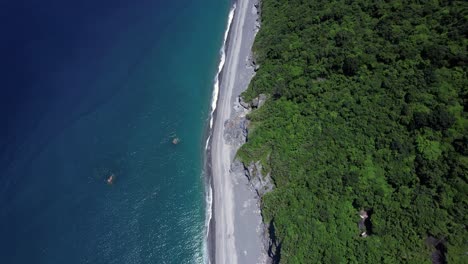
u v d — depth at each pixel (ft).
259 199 275.80
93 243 281.74
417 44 247.09
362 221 225.15
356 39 276.00
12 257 280.51
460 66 225.56
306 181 251.60
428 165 211.61
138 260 273.33
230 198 287.69
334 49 280.72
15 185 314.14
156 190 302.45
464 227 190.80
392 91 243.19
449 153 208.13
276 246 248.93
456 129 212.84
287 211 250.57
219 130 321.52
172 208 293.84
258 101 310.65
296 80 292.81
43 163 323.78
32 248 282.97
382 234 211.61
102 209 296.10
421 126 222.69
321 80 283.38
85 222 291.17
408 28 256.32
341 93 264.52
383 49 259.19
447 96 221.05
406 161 221.25
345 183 235.40
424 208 203.72
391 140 230.48
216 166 305.12
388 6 275.80
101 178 311.06
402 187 217.15
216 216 283.59
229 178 295.89
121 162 318.24
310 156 258.57
